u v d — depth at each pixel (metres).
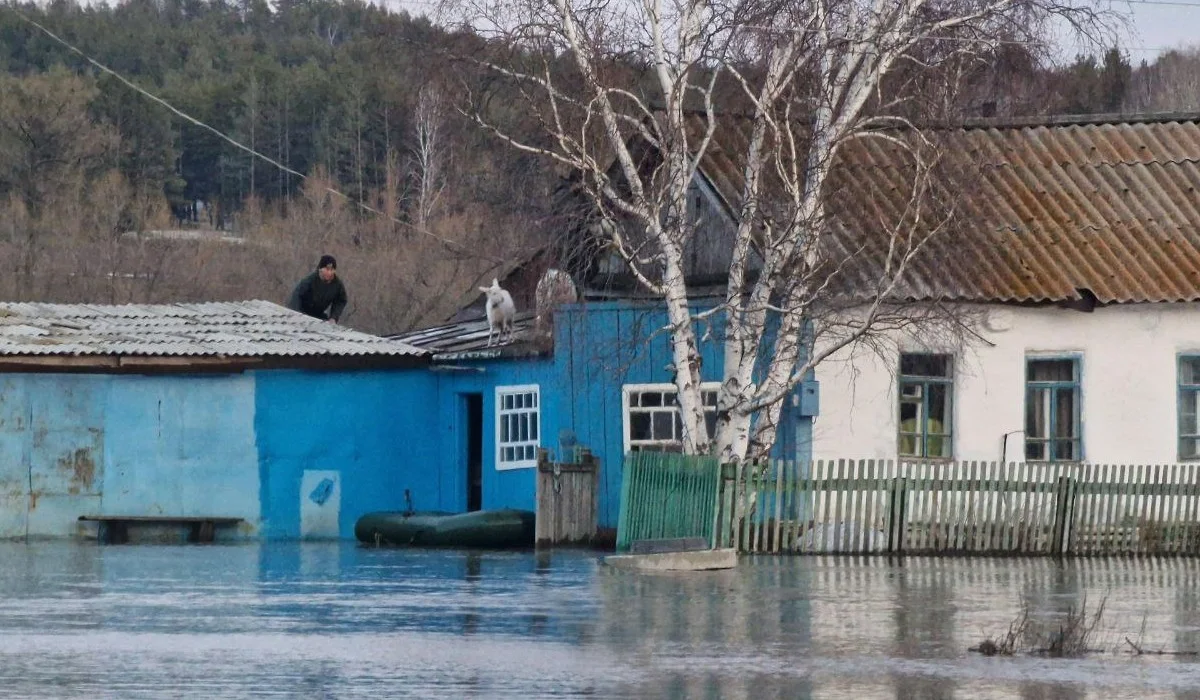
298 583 48.75
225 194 189.12
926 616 40.94
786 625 39.03
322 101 190.62
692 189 70.44
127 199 148.38
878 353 61.25
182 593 45.88
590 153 60.50
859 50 59.41
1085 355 68.25
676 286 59.97
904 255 60.66
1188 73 143.62
